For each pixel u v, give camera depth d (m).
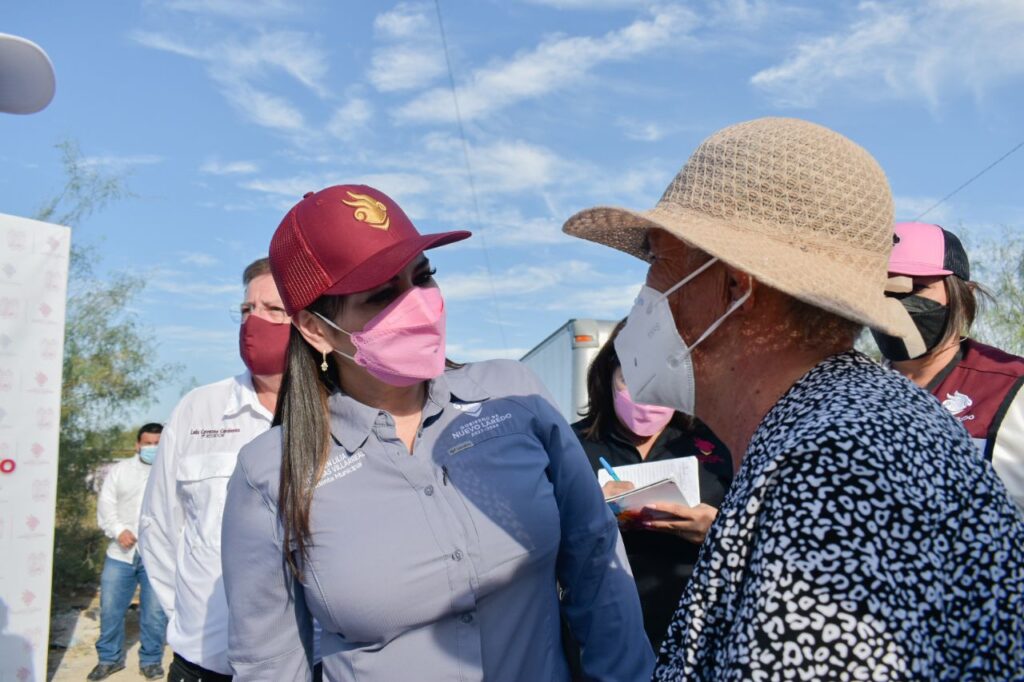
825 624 0.97
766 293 1.30
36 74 2.12
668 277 1.45
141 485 7.65
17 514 3.77
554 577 2.06
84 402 10.51
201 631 2.77
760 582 1.02
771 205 1.26
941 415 1.19
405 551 1.83
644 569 2.76
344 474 1.90
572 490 2.11
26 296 3.82
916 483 1.05
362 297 1.93
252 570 1.92
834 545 0.99
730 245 1.23
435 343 1.96
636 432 3.00
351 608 1.80
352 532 1.83
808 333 1.28
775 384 1.30
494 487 1.93
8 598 3.73
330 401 1.98
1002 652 1.05
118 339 10.72
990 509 1.10
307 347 2.01
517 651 1.92
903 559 1.00
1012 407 2.70
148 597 7.40
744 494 1.12
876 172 1.31
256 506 1.93
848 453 1.05
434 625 1.85
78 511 10.44
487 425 2.01
